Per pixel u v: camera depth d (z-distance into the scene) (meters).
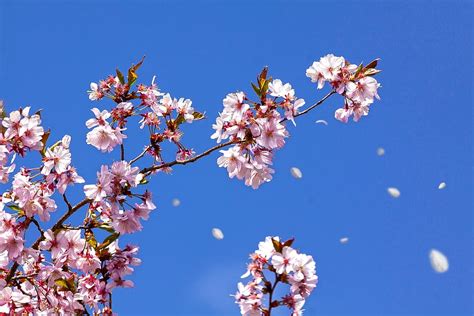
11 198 4.48
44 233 4.32
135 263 4.93
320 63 4.91
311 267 3.89
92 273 4.80
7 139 4.33
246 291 3.93
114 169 4.36
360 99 4.91
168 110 5.17
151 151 5.07
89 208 4.57
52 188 4.29
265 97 4.77
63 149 4.30
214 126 4.95
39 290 4.49
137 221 4.49
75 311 4.70
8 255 4.18
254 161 4.87
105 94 4.95
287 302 3.88
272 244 3.99
